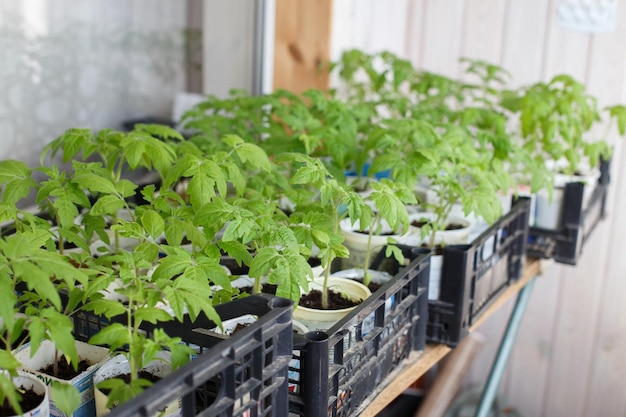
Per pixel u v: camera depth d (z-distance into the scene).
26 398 0.91
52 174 1.19
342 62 2.45
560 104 2.01
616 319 2.59
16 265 0.82
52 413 0.98
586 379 2.69
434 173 1.44
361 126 1.87
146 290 0.93
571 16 2.45
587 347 2.66
